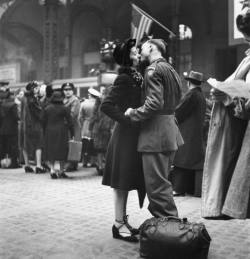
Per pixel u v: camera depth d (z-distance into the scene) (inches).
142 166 132.8
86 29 1389.0
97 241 137.1
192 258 111.6
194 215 180.2
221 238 141.9
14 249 128.6
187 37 1176.8
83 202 205.9
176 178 226.2
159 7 1194.0
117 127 137.0
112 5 1261.1
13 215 175.9
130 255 122.6
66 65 1397.6
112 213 180.7
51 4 1079.0
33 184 266.2
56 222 163.6
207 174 107.0
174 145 126.6
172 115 129.3
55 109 290.4
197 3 1140.5
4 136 365.4
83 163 374.6
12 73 1060.5
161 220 117.9
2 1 1519.4
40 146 329.4
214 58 1125.1
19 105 399.2
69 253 124.7
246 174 96.7
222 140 106.1
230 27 292.5
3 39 1551.4
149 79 122.7
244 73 107.3
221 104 106.2
